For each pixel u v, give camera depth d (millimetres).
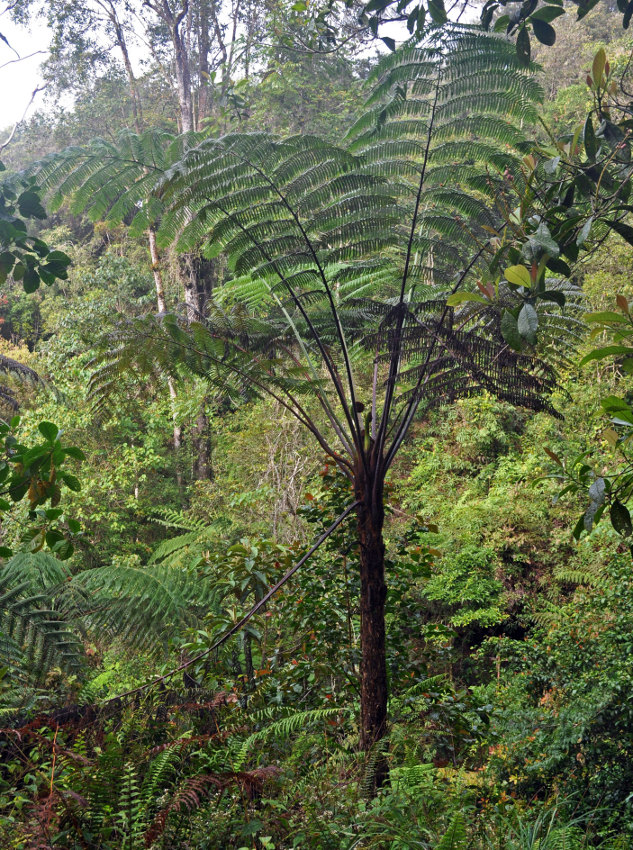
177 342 3680
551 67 20141
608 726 5574
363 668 3410
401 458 13609
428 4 2791
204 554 4352
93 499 12547
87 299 17078
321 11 3684
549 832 2793
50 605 4902
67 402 11883
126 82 21844
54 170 3895
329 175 3691
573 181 2287
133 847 2150
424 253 3869
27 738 3234
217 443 13812
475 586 9977
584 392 9727
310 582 4254
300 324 3975
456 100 3414
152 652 5156
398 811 2463
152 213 4086
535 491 10391
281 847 2373
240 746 2775
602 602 6395
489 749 5758
